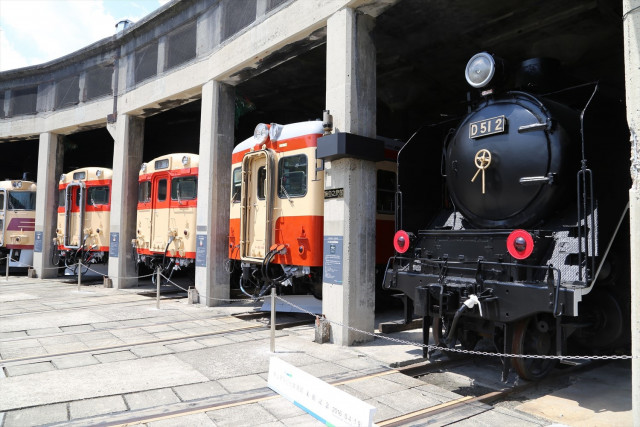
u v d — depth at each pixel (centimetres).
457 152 614
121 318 902
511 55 1062
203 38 1087
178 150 2077
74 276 1695
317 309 909
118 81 1391
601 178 503
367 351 659
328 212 733
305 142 838
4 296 1202
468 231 570
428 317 588
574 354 630
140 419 419
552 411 457
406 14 901
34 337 740
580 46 980
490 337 560
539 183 507
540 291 459
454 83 1223
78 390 494
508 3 858
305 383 441
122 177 1356
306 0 795
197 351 657
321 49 1095
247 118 1661
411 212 665
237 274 1262
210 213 1045
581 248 466
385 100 1337
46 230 1631
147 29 1265
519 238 478
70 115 1548
